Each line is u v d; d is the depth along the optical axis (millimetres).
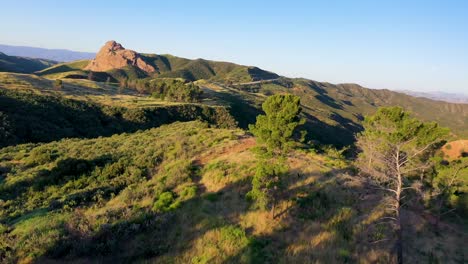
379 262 13445
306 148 30656
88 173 25703
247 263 12578
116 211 17219
